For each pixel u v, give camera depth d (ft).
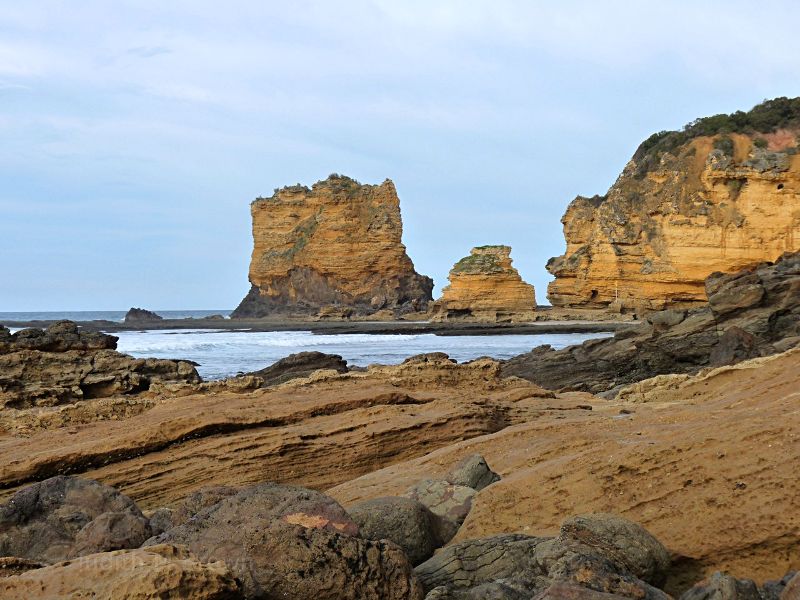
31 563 24.81
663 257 296.51
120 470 48.29
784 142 289.53
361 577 24.26
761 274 134.10
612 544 26.66
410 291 403.54
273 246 424.05
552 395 74.23
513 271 342.44
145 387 75.10
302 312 402.72
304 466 50.39
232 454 49.44
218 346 245.24
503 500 32.99
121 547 28.66
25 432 56.49
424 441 53.42
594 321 301.63
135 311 443.32
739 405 49.90
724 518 28.84
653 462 31.27
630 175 336.90
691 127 326.24
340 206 403.13
